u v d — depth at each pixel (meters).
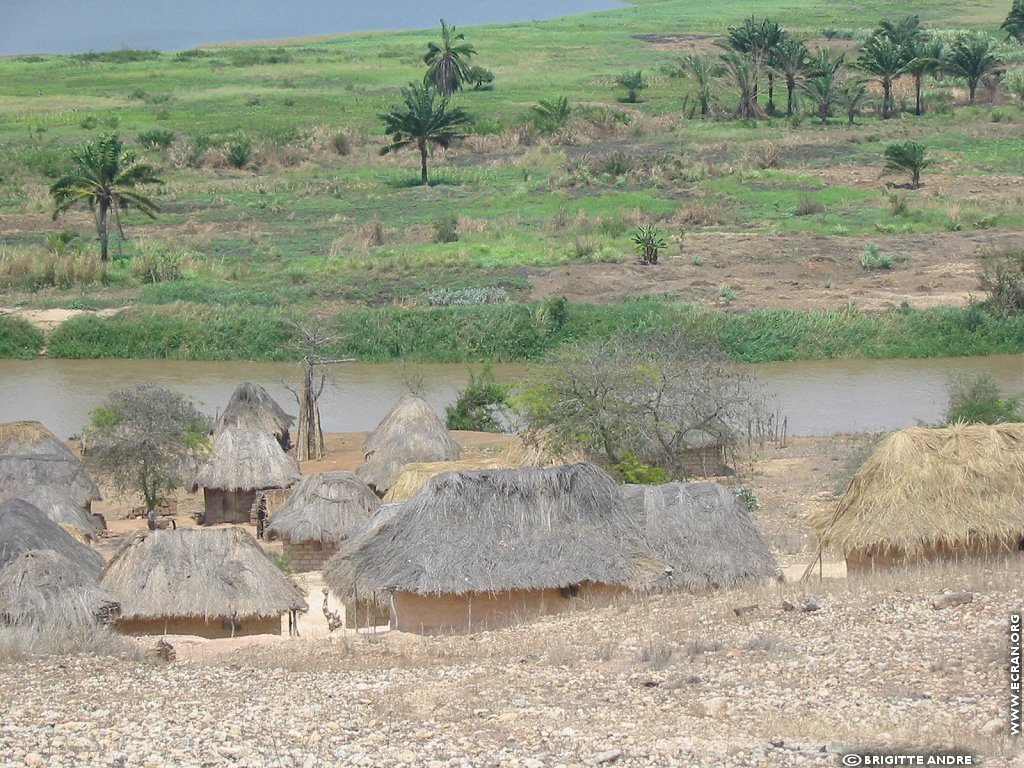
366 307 148.25
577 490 52.12
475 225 183.88
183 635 55.09
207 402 118.69
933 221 181.50
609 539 51.50
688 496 53.59
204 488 84.81
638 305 142.75
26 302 153.75
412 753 29.42
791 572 56.94
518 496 51.75
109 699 35.41
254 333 140.88
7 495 76.38
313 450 101.38
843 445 96.56
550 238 178.88
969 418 94.00
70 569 51.62
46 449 83.62
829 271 159.75
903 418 108.69
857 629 38.62
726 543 52.69
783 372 128.75
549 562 50.41
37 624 49.19
